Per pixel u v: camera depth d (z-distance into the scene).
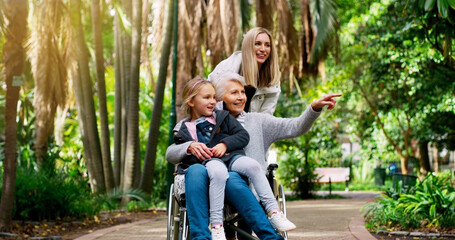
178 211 4.43
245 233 4.02
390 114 22.50
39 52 12.52
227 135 4.18
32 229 9.70
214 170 3.86
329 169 22.52
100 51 15.42
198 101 4.24
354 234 8.27
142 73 21.42
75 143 19.92
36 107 13.02
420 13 7.78
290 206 14.91
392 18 16.06
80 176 16.28
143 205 14.30
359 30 20.69
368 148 25.45
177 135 4.23
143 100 21.30
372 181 29.00
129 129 15.52
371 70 19.95
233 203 3.89
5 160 9.28
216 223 3.80
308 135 19.97
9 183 9.26
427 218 8.70
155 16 15.23
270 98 4.96
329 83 21.28
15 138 9.32
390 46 16.84
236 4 14.22
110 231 9.59
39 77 12.73
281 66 15.27
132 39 15.26
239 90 4.48
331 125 25.89
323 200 17.75
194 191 3.85
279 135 4.41
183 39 14.48
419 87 17.55
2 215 9.20
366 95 23.16
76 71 14.41
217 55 14.48
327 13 15.36
